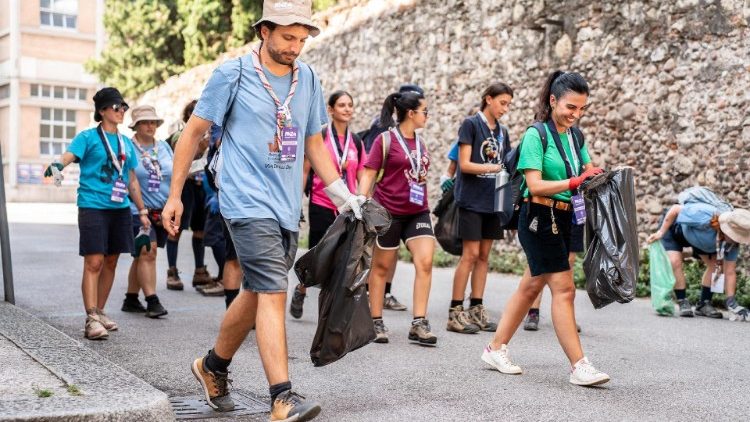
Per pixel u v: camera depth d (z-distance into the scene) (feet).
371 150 20.83
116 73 86.28
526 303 16.74
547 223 15.81
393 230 20.52
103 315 20.79
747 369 17.56
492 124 23.08
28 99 97.30
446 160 43.93
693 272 29.81
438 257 40.34
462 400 14.52
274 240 12.34
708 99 30.71
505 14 39.88
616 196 15.55
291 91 12.69
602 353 19.29
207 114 12.52
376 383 15.84
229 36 78.59
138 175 23.80
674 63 31.91
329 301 12.68
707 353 19.39
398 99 21.25
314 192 23.22
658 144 32.53
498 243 39.65
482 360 17.51
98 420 11.02
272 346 12.07
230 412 13.41
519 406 14.11
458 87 43.04
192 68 73.36
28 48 97.25
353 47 51.42
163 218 12.60
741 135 29.55
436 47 44.50
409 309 26.37
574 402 14.43
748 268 28.94
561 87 15.94
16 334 16.55
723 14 30.14
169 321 22.68
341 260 12.63
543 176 16.06
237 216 12.34
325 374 16.60
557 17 36.91
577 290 30.91
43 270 33.37
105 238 20.06
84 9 100.22
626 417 13.48
